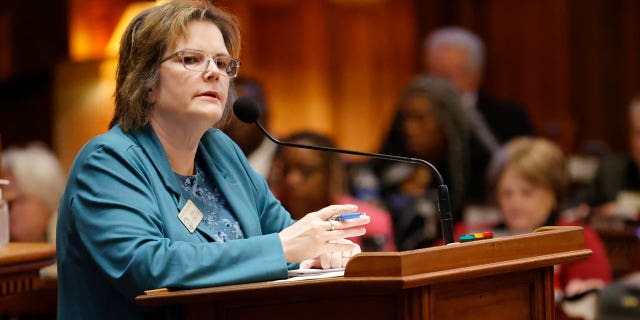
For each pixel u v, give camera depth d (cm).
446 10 2659
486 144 1548
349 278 573
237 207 739
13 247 816
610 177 2048
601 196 2041
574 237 700
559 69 2706
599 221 1752
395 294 584
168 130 709
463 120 1484
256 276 636
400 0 2623
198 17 712
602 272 1273
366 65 2603
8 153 1403
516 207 1318
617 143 2755
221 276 630
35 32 2055
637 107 2081
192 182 732
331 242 725
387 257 570
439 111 1470
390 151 1512
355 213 672
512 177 1318
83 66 1733
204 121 699
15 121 2062
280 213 794
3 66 2084
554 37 2706
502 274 657
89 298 677
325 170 1269
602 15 2745
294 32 2533
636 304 1216
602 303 1233
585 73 2734
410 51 2633
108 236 643
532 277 685
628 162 2058
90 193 662
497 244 638
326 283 575
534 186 1309
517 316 673
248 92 1285
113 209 651
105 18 1977
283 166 1276
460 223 1457
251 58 2486
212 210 730
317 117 2547
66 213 685
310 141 1273
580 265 1269
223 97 711
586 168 2242
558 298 1242
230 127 1261
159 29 698
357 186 1487
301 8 2531
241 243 645
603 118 2744
